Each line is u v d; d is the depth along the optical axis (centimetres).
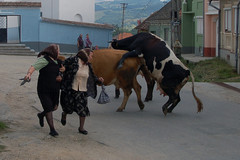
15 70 1906
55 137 845
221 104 1293
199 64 2758
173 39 3300
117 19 17325
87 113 881
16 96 1280
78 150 774
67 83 859
